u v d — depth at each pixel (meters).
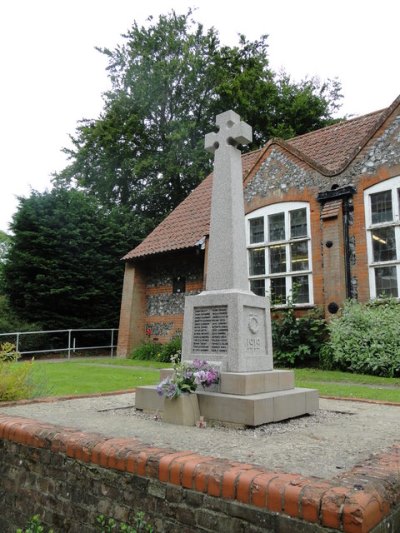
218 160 6.55
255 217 14.41
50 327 19.08
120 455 3.29
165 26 29.67
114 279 21.52
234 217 6.19
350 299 11.87
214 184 6.51
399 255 11.38
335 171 12.77
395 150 11.79
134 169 26.38
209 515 2.76
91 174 29.48
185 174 27.28
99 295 20.34
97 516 3.38
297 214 13.54
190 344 6.01
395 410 6.20
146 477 3.13
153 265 17.67
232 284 5.92
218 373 5.37
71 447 3.65
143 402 5.73
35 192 20.12
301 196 13.40
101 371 11.82
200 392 5.32
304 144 15.96
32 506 3.93
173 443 3.92
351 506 2.22
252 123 27.86
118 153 28.34
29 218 19.23
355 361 10.93
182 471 2.92
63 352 19.27
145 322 17.52
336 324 11.48
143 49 29.33
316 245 12.84
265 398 4.97
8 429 4.32
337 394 7.93
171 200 28.59
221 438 4.21
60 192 20.73
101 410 5.80
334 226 12.34
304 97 27.48
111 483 3.35
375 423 5.19
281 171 14.06
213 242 6.27
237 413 4.86
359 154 12.48
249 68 28.92
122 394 7.53
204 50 29.70
